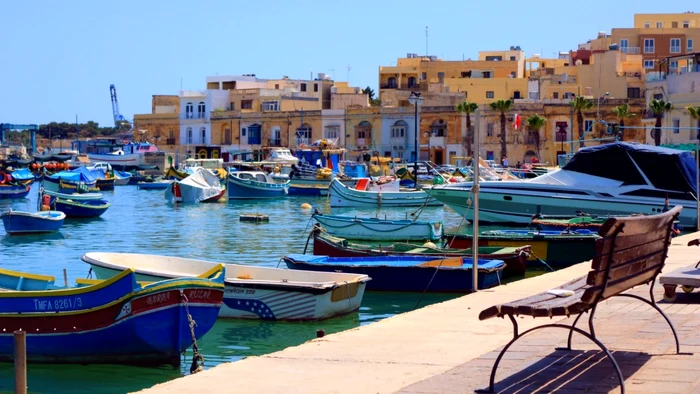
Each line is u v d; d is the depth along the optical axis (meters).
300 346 12.00
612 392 8.60
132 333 16.78
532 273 29.94
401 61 133.00
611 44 119.88
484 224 47.91
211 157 127.31
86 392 15.61
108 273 21.91
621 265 8.92
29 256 38.84
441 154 109.81
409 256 27.14
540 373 9.46
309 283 21.14
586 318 12.65
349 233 41.56
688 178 43.16
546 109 105.31
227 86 138.25
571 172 45.56
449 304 15.12
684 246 24.12
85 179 86.88
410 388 9.18
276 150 109.19
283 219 58.41
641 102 101.25
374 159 101.00
